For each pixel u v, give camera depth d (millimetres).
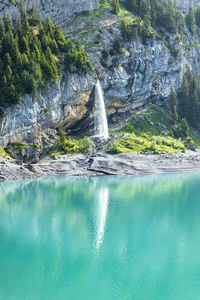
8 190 72125
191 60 187250
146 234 43719
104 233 43875
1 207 57562
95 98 123812
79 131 128375
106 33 137375
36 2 140875
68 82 110312
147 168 102938
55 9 147375
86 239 41531
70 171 94750
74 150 108562
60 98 107812
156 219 50938
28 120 93812
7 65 92250
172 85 168500
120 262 34812
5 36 98312
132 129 140375
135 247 39031
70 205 59781
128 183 83812
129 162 103812
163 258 35969
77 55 111938
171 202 63250
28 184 79438
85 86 116188
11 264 33969
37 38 109438
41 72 100625
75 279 30953
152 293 28703
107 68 129625
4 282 30266
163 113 159625
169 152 118312
